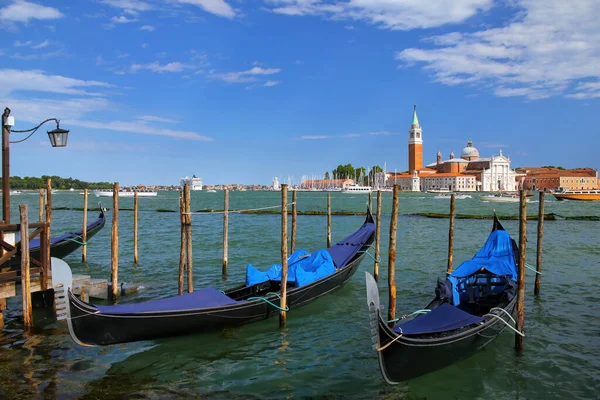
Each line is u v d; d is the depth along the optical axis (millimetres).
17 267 12336
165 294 14391
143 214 53156
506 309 10438
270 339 10500
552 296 14094
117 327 8992
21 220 10461
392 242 10969
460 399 7922
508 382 8516
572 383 8469
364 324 11555
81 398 7730
